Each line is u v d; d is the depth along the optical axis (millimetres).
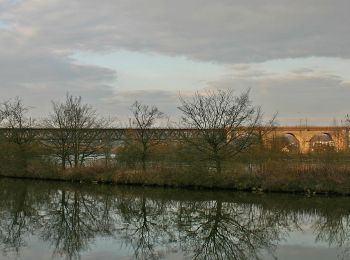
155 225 29828
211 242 24828
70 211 35469
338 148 55438
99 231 27750
